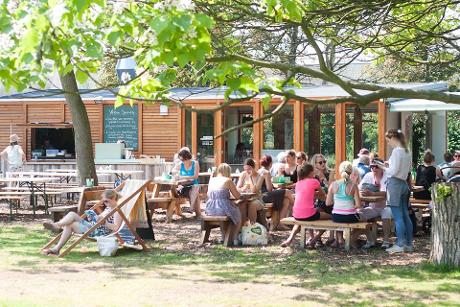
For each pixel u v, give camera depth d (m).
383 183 11.73
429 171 12.84
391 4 7.59
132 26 4.95
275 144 18.44
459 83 21.56
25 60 4.64
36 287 7.95
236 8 7.08
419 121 21.31
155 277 8.62
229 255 10.36
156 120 19.70
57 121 20.34
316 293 7.66
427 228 12.79
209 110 5.62
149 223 11.70
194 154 19.30
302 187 11.02
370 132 17.64
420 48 10.02
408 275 8.69
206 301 7.21
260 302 7.17
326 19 8.70
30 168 19.97
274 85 6.17
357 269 9.13
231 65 5.40
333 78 5.84
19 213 16.33
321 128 18.06
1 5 5.03
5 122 20.73
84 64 5.58
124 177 19.25
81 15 4.85
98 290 7.78
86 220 11.82
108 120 20.08
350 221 10.57
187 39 4.79
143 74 6.38
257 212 12.12
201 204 18.34
